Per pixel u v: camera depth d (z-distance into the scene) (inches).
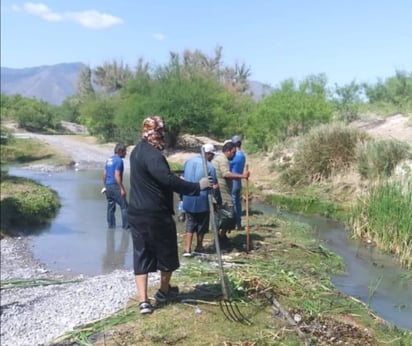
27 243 513.0
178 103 1376.7
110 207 554.6
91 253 472.4
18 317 318.7
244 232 467.5
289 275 331.3
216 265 351.9
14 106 2824.8
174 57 1486.2
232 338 236.8
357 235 484.1
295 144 832.3
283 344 233.8
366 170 639.8
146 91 1594.5
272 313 267.1
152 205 245.9
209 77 1592.0
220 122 1418.6
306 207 622.5
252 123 1054.4
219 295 282.7
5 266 439.2
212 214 275.3
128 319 257.9
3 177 904.3
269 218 535.2
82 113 2374.5
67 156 1414.9
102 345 235.1
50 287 378.3
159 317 255.9
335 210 594.2
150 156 241.1
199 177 367.2
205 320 253.6
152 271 258.5
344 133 726.5
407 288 343.9
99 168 1229.7
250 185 761.0
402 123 815.1
